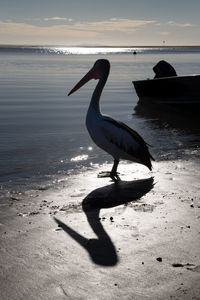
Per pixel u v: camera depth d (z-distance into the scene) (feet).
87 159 26.27
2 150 28.53
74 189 19.56
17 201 17.67
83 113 47.57
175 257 12.24
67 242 13.35
